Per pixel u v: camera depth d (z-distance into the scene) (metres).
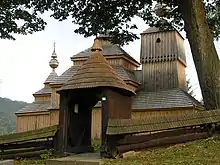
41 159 12.32
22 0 16.72
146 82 38.06
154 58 38.75
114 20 19.59
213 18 20.27
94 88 12.20
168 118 12.69
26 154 12.98
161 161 10.11
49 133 12.81
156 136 12.34
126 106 12.86
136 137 11.99
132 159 10.78
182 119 12.74
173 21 20.84
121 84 12.48
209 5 20.12
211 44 15.46
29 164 11.34
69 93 12.76
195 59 15.56
